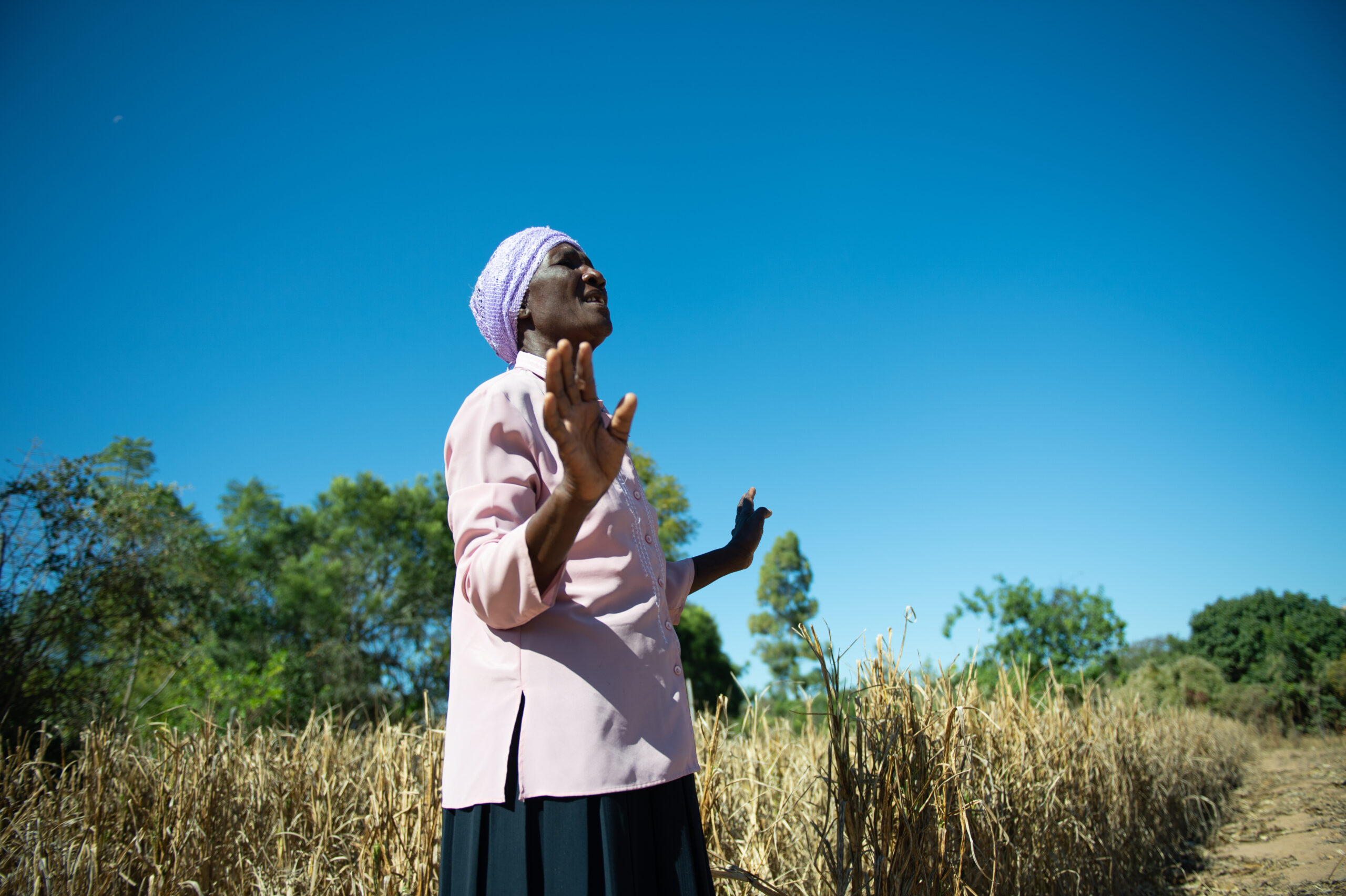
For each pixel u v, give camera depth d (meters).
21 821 3.38
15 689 8.45
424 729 3.52
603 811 1.37
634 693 1.46
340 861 3.44
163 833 3.22
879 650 2.67
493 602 1.34
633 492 1.67
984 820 3.07
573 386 1.27
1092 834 4.43
